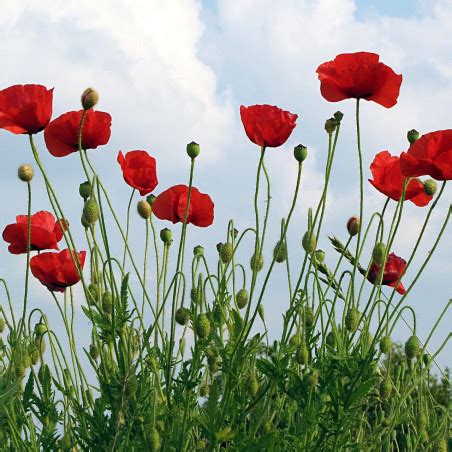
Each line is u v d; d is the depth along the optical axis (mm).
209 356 1493
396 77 1387
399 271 1504
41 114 1376
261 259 1435
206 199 1469
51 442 1436
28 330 1471
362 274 1499
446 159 1328
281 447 1406
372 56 1396
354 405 1360
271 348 1396
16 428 1394
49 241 1504
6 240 1503
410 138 1470
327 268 1471
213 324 1386
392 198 1432
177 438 1372
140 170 1487
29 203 1388
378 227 1432
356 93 1400
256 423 1408
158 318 1388
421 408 1487
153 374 1419
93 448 1375
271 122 1367
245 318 1342
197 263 1495
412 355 1443
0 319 1509
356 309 1378
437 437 1498
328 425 1341
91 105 1364
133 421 1372
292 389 1363
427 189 1403
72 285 1480
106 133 1420
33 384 1431
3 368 1474
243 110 1384
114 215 1441
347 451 1405
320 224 1389
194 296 1479
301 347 1362
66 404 1462
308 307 1428
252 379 1392
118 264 1415
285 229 1355
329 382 1342
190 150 1369
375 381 1315
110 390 1362
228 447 1372
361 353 1349
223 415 1344
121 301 1361
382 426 1473
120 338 1359
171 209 1476
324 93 1423
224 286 1444
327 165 1388
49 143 1419
